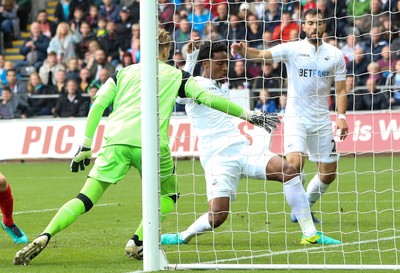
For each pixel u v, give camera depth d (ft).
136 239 53.67
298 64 68.59
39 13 173.68
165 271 48.91
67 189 106.11
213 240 58.29
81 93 154.61
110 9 169.68
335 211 79.71
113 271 49.37
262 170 59.77
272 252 56.13
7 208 62.39
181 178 114.11
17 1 189.78
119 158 53.31
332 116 122.01
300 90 69.05
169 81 53.52
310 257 53.78
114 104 54.80
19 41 188.44
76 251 57.98
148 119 49.34
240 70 136.46
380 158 132.26
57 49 168.25
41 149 145.79
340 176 111.86
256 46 144.25
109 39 161.89
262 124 53.21
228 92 61.21
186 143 134.00
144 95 49.42
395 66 135.54
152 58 49.55
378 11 139.64
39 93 157.69
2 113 156.15
